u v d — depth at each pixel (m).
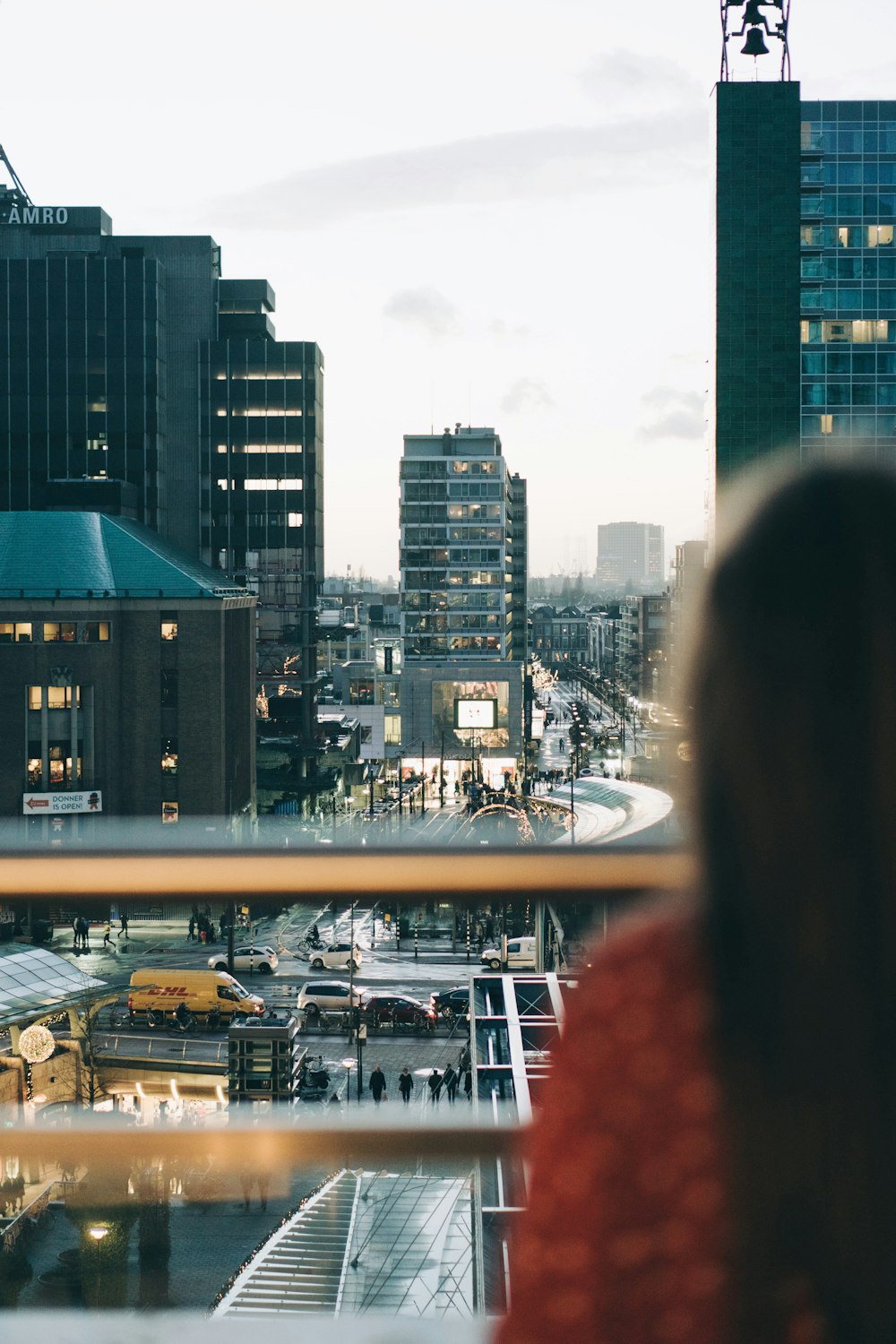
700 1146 2.02
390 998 93.75
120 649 137.88
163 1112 60.16
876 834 2.04
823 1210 1.98
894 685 2.07
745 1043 2.03
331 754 192.38
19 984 59.72
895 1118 2.00
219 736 138.38
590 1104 2.07
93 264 184.62
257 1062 65.00
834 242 148.50
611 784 76.38
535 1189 2.10
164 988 86.88
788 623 2.12
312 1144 3.72
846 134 148.75
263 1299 29.67
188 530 196.12
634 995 2.11
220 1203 41.12
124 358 185.25
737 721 2.12
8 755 134.62
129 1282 35.69
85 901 3.71
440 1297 27.16
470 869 3.61
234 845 3.69
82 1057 60.34
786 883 2.06
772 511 2.21
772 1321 1.98
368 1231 30.09
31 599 134.88
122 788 138.00
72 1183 39.41
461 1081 72.38
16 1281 36.12
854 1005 2.01
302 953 113.75
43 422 185.25
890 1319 1.97
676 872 2.21
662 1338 1.98
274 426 195.50
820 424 148.62
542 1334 2.03
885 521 2.15
